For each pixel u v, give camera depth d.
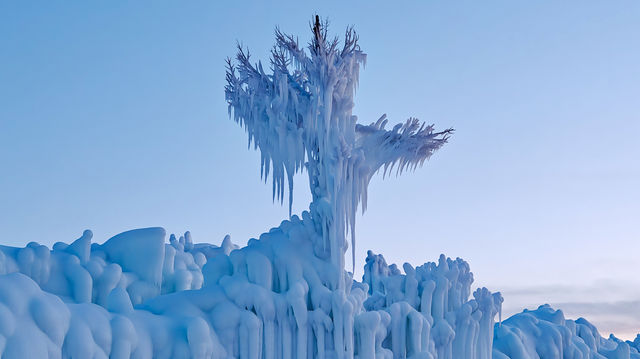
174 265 26.38
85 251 22.58
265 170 24.50
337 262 22.19
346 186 22.88
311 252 22.41
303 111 24.05
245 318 19.83
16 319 14.30
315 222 22.91
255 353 19.70
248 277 21.47
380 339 22.12
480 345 25.81
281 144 24.06
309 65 23.81
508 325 33.06
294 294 20.77
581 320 37.06
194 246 30.56
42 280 20.94
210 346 17.98
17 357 13.81
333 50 23.58
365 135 24.72
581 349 33.41
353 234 23.00
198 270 27.23
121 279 22.42
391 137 24.73
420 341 23.08
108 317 16.66
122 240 24.06
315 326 21.06
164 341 17.69
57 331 14.82
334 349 21.14
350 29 24.09
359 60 24.62
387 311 23.17
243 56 25.47
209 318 19.97
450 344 24.50
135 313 18.06
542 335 32.62
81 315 15.88
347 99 23.61
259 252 21.84
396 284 25.11
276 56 24.94
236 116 25.39
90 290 21.17
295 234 22.53
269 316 20.25
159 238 23.95
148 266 23.62
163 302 20.52
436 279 25.17
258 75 25.12
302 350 20.66
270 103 24.36
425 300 24.61
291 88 24.30
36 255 21.05
